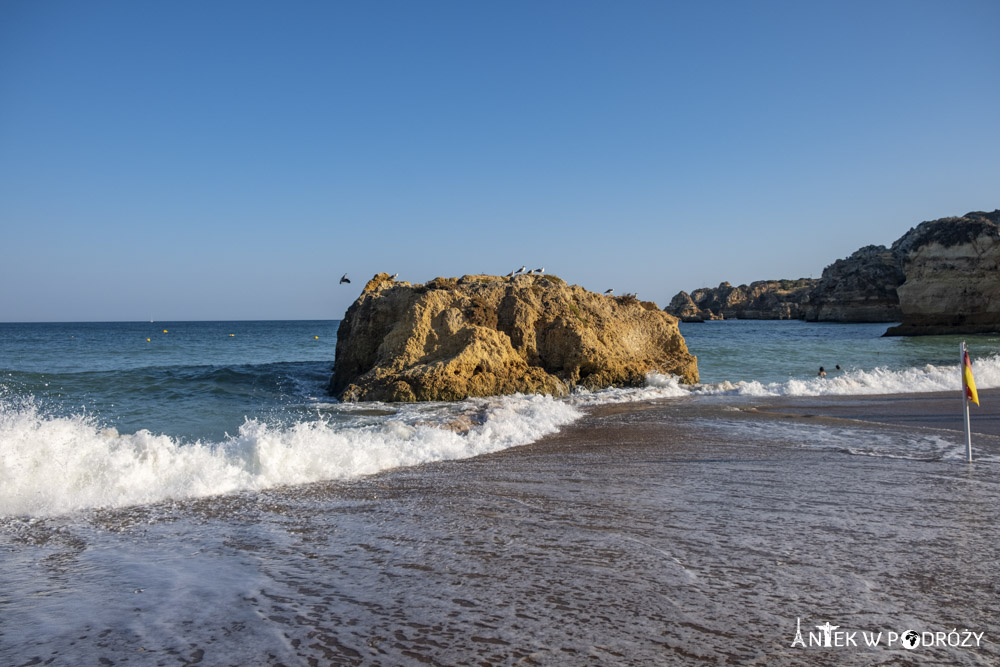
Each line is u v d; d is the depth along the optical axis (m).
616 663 4.09
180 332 114.62
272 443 9.64
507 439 12.52
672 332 25.84
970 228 59.38
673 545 6.31
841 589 5.23
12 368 32.06
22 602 5.09
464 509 7.66
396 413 16.86
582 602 5.00
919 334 61.62
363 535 6.71
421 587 5.32
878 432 13.23
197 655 4.25
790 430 13.64
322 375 27.36
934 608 4.90
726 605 4.94
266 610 4.92
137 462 8.81
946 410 16.45
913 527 6.84
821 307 113.81
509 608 4.91
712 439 12.63
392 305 23.61
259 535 6.74
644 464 10.28
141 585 5.43
